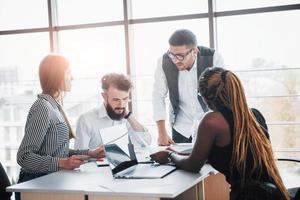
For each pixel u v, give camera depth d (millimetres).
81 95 4445
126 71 4293
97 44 4375
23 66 4613
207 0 4016
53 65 2371
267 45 3934
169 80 3396
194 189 2355
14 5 4555
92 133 2959
